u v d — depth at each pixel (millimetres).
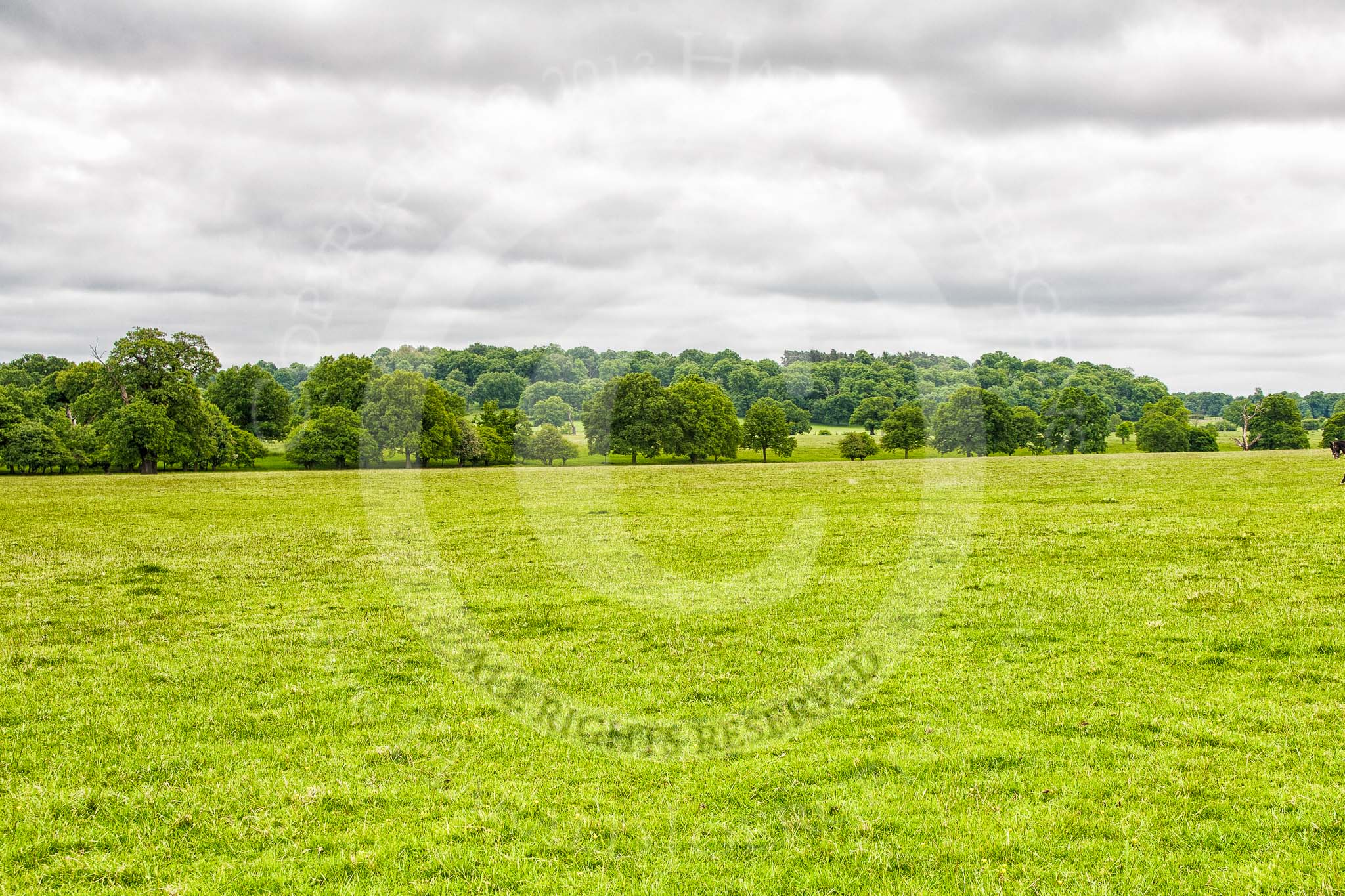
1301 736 8961
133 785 8516
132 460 71000
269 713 10500
